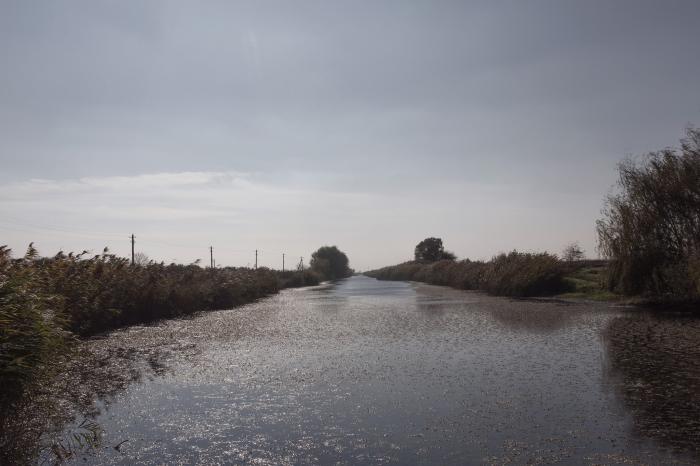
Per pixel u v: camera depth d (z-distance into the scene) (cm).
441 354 1387
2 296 811
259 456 697
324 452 707
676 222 2458
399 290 5175
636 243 2530
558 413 855
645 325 1836
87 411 900
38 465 679
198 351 1477
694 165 2380
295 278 7069
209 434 782
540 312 2370
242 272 4338
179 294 2622
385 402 938
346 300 3656
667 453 682
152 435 780
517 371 1165
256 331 1914
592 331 1730
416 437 759
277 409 901
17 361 721
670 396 940
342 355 1396
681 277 2348
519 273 3594
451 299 3431
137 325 2133
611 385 1023
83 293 1844
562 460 666
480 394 980
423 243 11031
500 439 744
